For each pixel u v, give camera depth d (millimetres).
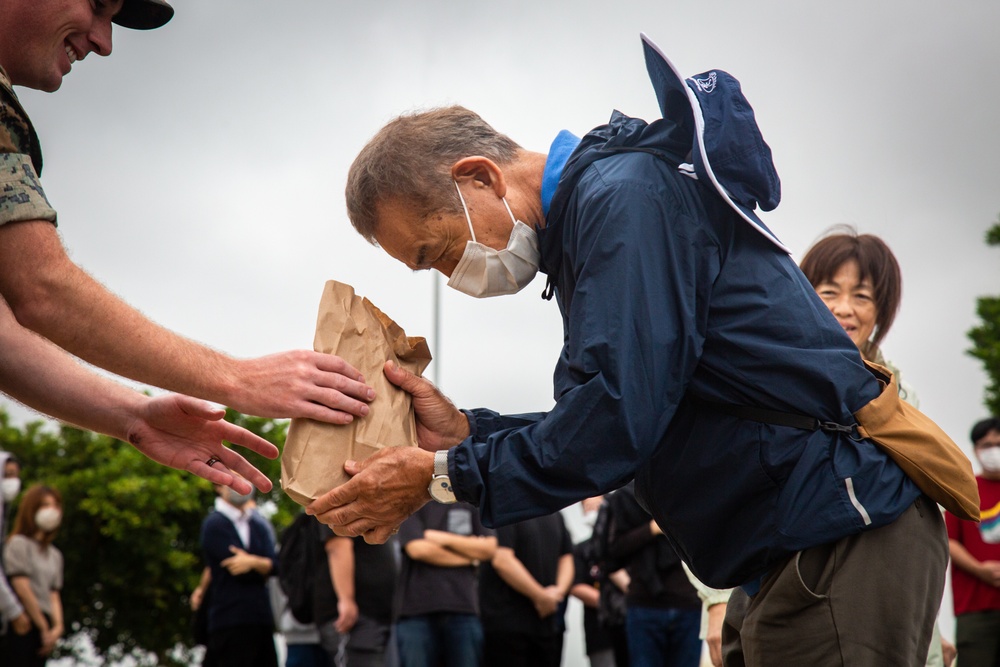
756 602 2221
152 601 15242
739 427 2150
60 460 15484
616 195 2129
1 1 2357
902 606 2064
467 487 2143
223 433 2740
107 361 2373
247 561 7816
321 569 6910
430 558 6402
